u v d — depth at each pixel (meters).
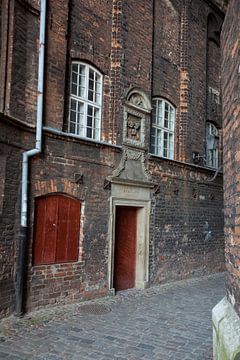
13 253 7.20
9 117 6.85
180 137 12.70
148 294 9.90
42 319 7.14
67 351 5.53
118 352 5.54
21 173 7.42
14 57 7.29
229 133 3.65
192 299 9.43
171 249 11.81
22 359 5.18
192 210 12.95
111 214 9.55
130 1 10.51
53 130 8.03
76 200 8.73
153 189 11.06
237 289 3.20
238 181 3.07
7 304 6.98
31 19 7.87
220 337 3.48
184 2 13.11
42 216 7.91
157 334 6.46
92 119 9.54
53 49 8.30
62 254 8.33
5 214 6.96
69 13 8.91
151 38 11.27
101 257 9.29
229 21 3.73
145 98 10.88
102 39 9.80
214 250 14.29
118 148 9.76
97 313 7.77
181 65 12.93
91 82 9.55
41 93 7.79
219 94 15.38
